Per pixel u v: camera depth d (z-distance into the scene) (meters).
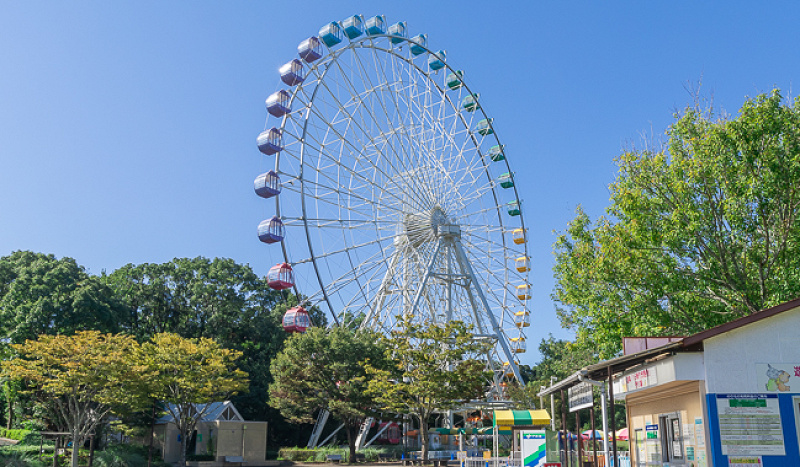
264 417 73.25
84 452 45.81
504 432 47.34
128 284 74.81
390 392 45.91
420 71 62.88
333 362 51.72
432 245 60.06
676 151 29.86
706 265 28.53
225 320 74.88
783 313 16.25
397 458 57.34
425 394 45.41
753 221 26.41
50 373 40.34
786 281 25.31
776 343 16.16
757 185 25.28
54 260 60.09
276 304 84.88
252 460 54.03
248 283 80.50
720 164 26.58
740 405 15.93
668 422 20.41
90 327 55.41
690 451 18.17
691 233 27.64
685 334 28.98
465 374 45.84
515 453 33.88
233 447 53.66
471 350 47.47
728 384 16.08
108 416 50.41
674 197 28.86
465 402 49.81
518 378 60.66
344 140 54.84
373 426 79.38
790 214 25.59
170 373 44.28
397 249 58.41
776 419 15.80
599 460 29.58
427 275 57.12
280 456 59.88
